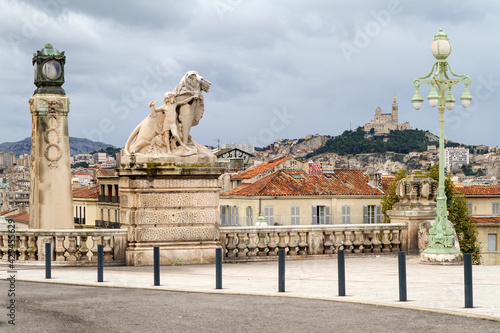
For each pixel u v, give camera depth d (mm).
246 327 11625
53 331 11367
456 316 12164
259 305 13508
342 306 13297
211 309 13125
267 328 11531
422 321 11797
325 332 11195
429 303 13367
